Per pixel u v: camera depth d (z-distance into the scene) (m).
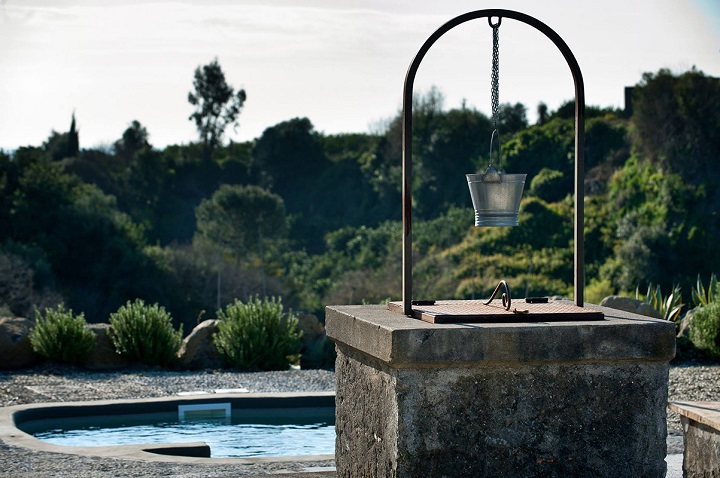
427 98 57.03
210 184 61.28
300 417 11.15
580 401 4.83
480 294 37.44
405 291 5.23
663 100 41.25
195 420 10.91
